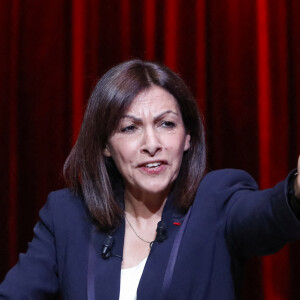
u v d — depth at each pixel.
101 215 5.13
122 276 4.78
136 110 4.87
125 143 4.91
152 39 11.23
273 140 10.67
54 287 5.09
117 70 5.07
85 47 11.39
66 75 11.45
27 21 11.45
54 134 11.38
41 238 5.31
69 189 5.56
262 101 10.77
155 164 4.85
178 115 4.99
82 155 5.30
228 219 4.61
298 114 10.62
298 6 10.73
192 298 4.50
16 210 11.39
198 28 11.02
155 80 4.98
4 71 11.49
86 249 4.98
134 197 5.16
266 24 10.79
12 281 5.04
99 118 5.05
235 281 4.67
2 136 11.46
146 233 5.10
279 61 10.73
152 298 4.51
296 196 3.74
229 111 10.80
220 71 10.90
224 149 10.79
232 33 10.85
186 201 4.98
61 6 11.45
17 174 11.44
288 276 10.47
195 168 5.18
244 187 4.87
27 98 11.45
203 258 4.61
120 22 11.30
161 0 11.20
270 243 4.11
